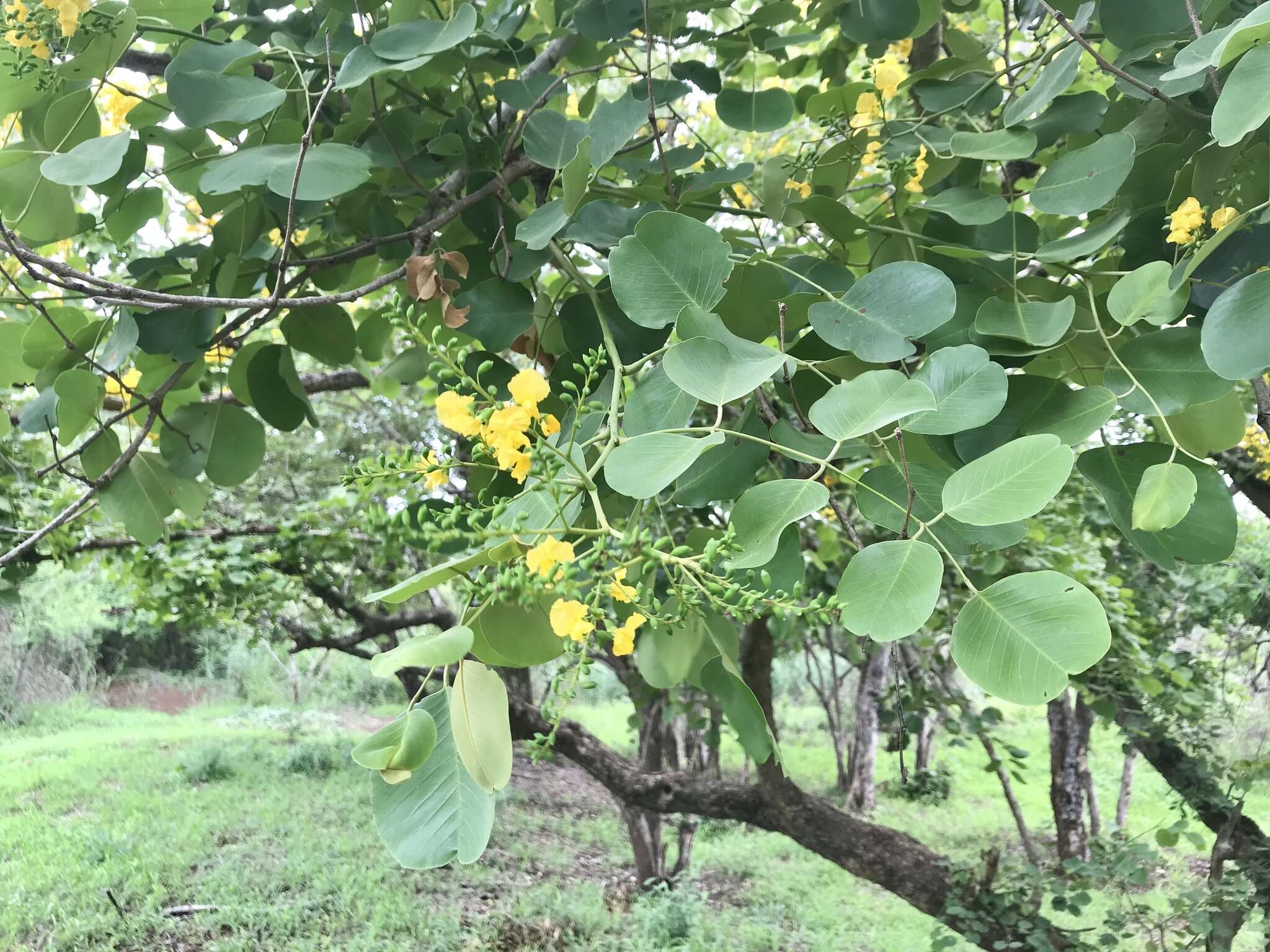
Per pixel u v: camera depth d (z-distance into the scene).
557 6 1.88
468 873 8.12
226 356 1.94
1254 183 1.11
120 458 1.70
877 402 0.89
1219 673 4.81
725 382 0.89
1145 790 10.74
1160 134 1.32
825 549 3.45
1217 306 0.88
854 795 10.72
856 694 11.42
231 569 4.63
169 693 19.20
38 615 15.56
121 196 1.64
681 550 0.90
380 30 1.54
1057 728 5.46
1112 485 1.01
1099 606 0.72
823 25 1.94
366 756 0.73
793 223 1.68
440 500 1.21
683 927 7.04
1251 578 4.50
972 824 10.21
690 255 1.04
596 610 0.81
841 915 7.78
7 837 8.57
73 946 6.30
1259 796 4.27
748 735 1.25
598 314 1.34
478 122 1.64
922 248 1.47
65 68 1.40
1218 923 3.53
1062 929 3.73
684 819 8.23
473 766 0.81
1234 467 2.05
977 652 0.75
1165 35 1.28
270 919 6.83
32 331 1.70
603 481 1.17
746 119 1.71
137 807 9.73
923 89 1.67
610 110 1.44
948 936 3.68
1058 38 1.66
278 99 1.39
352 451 10.27
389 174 1.71
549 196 1.73
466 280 1.52
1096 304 1.29
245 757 12.37
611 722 15.88
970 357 0.97
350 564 5.43
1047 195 1.27
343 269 1.86
